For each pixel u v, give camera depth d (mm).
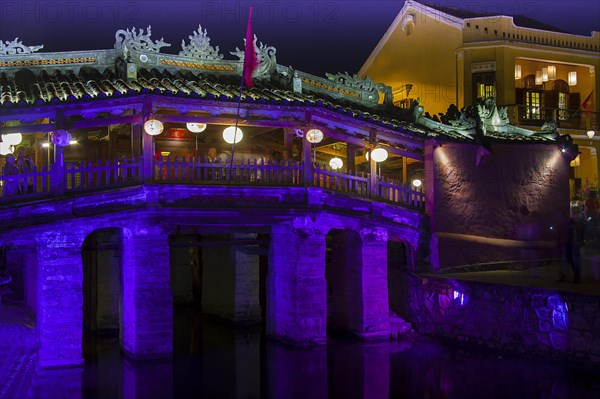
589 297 14578
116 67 19719
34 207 15859
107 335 20641
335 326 20812
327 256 21781
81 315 16219
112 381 15180
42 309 15930
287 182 17766
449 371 15859
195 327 22156
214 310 23500
